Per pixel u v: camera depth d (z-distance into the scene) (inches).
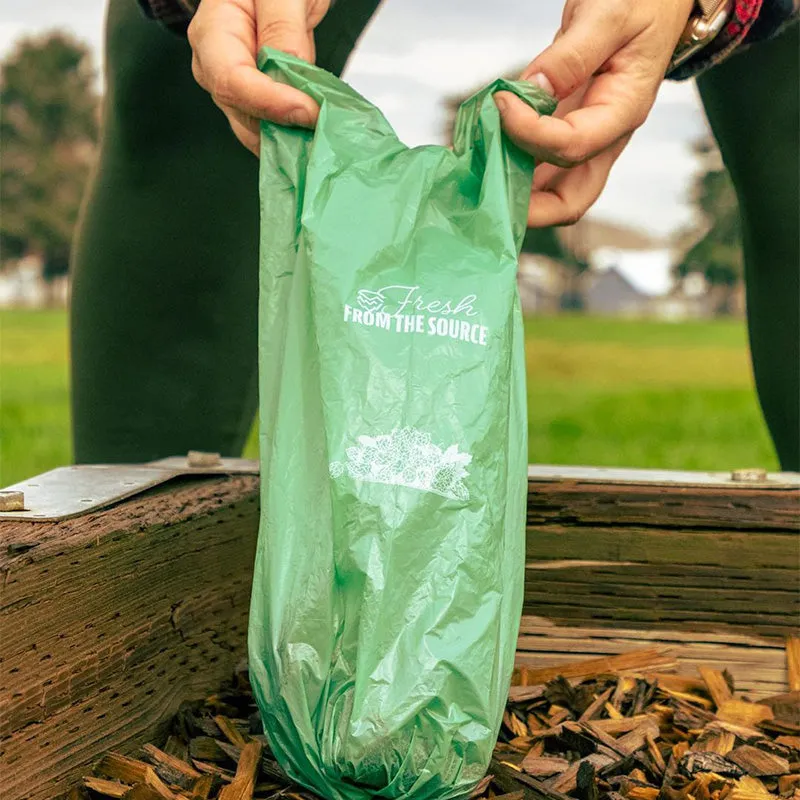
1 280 1753.2
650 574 55.8
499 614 40.4
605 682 54.5
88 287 68.1
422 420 40.5
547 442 210.2
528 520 56.2
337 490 39.8
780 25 55.6
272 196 45.0
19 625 37.8
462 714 39.2
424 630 39.1
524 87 45.8
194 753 45.9
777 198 65.5
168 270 66.8
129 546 44.2
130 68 62.0
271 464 41.4
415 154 44.2
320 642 39.9
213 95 47.6
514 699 52.1
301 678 39.6
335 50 64.7
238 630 54.3
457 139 46.6
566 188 53.4
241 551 54.4
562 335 964.0
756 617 55.4
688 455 187.2
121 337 68.3
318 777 39.6
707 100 67.7
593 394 398.6
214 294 68.0
